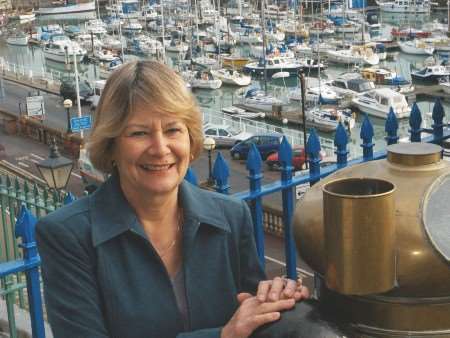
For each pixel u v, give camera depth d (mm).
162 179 2854
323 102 58469
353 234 2277
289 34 93625
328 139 49344
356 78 63062
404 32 91062
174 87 2834
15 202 8328
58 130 46750
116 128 2820
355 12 102500
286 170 4812
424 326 2428
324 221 2355
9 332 7266
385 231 2293
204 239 3006
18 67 82500
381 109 55938
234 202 3121
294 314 2510
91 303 2814
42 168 11148
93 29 102625
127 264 2857
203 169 39156
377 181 2523
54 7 136125
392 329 2443
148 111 2797
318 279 2689
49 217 2867
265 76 68125
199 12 108250
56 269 2824
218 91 70625
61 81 67312
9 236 8180
